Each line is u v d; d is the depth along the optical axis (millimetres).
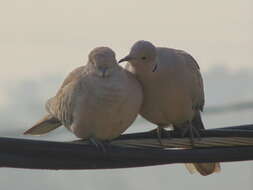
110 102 12469
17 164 11359
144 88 13422
